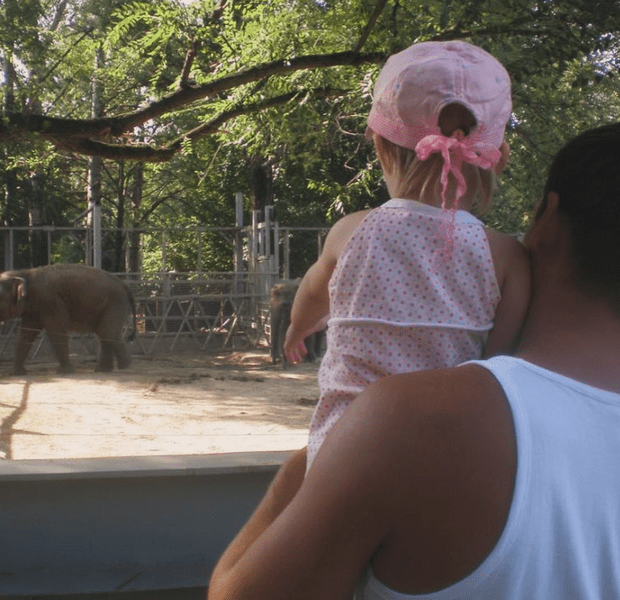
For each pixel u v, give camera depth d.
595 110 15.55
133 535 3.89
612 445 1.15
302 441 9.41
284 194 31.38
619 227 1.27
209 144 18.91
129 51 14.27
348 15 12.39
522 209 16.05
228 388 14.41
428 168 1.62
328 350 1.67
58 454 8.52
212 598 1.27
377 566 1.19
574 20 10.85
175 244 40.09
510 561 1.12
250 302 23.36
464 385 1.18
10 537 3.83
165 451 8.72
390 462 1.13
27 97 15.52
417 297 1.54
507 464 1.13
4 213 29.48
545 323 1.33
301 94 13.87
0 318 16.89
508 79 1.64
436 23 11.55
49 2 24.25
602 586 1.16
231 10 13.34
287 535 1.17
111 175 33.78
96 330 17.94
